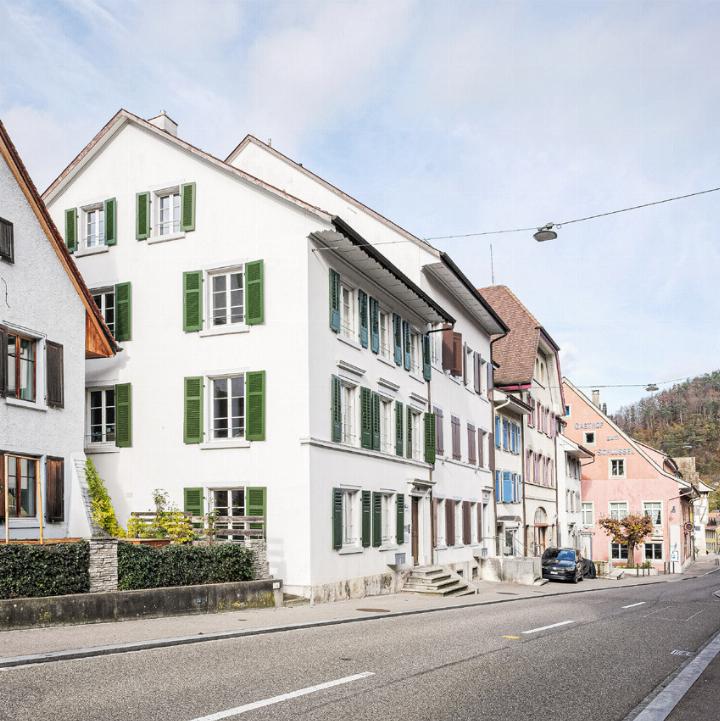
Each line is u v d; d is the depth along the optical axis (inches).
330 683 379.2
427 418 1163.9
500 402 1551.4
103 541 598.5
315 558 819.4
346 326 943.0
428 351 1188.5
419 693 366.0
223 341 869.2
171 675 388.5
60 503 726.5
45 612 535.8
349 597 887.1
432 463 1166.3
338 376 893.2
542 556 1592.0
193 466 866.8
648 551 2534.5
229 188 887.7
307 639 537.3
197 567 674.2
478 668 436.8
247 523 826.8
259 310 850.1
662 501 2544.3
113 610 581.9
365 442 950.4
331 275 890.1
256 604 723.4
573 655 498.9
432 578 1039.0
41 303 733.3
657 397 4503.0
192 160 910.4
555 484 2026.3
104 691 349.1
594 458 2598.4
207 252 890.1
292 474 821.2
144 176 935.7
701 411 4343.0
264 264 856.9
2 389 676.1
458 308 1353.3
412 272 1164.5
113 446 908.6
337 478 878.4
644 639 595.5
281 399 834.2
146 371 903.7
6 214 704.4
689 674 446.0
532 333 1740.9
